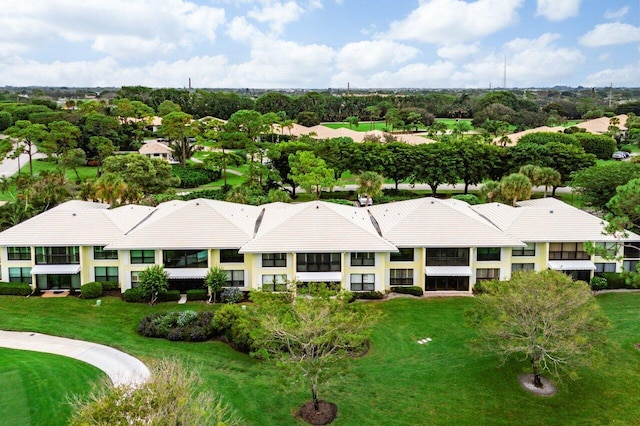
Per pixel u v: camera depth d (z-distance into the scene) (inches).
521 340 1214.3
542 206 2042.3
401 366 1323.8
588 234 1834.4
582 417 1126.4
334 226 1788.9
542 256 1845.5
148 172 3097.9
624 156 4714.6
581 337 1129.4
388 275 1818.4
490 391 1218.6
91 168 4234.7
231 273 1785.2
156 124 6259.8
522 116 6894.7
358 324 1119.6
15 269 1795.0
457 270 1785.2
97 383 1169.4
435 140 4352.9
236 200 2566.4
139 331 1483.8
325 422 1084.5
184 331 1453.0
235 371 1277.1
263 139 5275.6
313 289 1196.5
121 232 1804.9
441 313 1641.2
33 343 1405.0
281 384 1051.3
